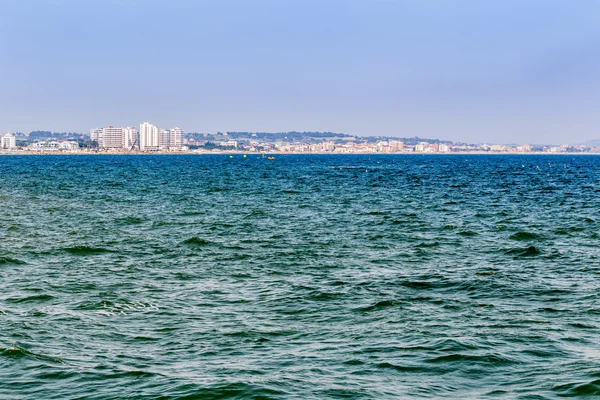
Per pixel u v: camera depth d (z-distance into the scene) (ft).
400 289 97.35
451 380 60.03
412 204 238.48
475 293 94.84
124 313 83.35
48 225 171.53
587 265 116.67
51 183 361.10
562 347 69.10
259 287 98.78
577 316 81.97
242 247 137.18
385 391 57.21
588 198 268.82
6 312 82.89
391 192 299.99
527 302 89.61
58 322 78.74
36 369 62.23
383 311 84.48
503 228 169.17
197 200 253.44
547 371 61.87
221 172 530.27
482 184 369.30
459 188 331.57
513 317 81.56
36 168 620.49
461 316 82.07
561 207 228.43
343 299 90.89
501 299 91.30
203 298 91.81
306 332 75.15
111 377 60.34
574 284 100.53
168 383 58.59
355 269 113.70
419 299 91.15
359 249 135.33
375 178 436.76
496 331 75.00
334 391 57.00
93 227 168.35
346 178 434.30
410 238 151.12
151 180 398.21
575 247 137.69
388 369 62.69
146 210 213.25
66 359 65.21
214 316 82.17
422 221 184.55
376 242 144.87
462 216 197.98
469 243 143.74
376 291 95.86
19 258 121.08
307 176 462.60
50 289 96.32
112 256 125.39
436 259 123.75
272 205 233.14
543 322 79.15
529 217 195.83
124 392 56.70
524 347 69.05
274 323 79.05
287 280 103.96
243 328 76.64
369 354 66.95
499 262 120.26
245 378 59.77
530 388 57.72
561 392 56.54
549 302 89.51
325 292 94.94
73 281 102.22
